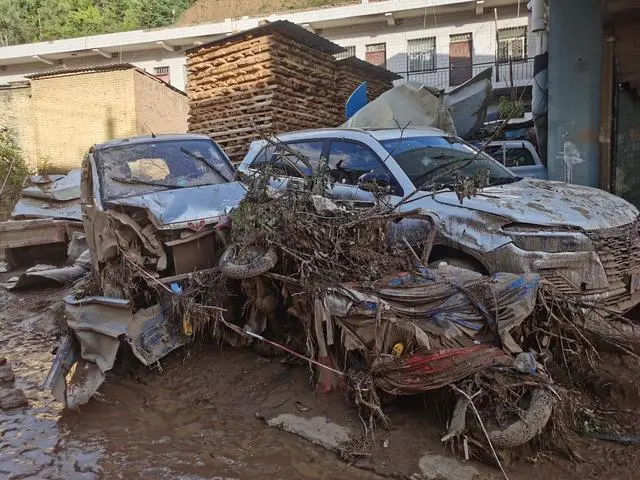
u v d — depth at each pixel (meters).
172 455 3.88
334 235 4.55
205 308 5.03
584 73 8.85
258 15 23.69
